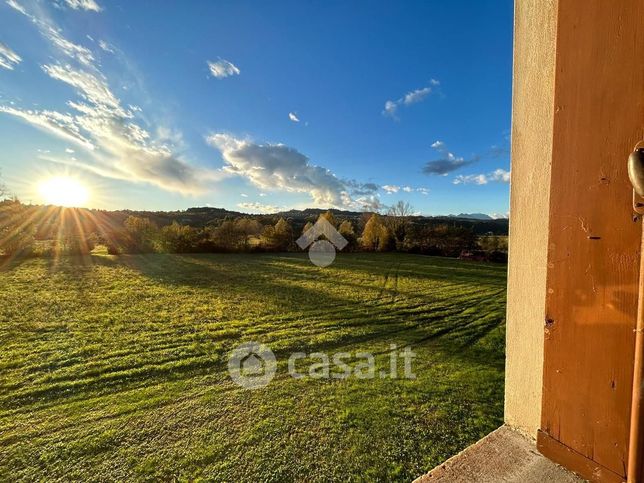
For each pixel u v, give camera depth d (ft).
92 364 19.90
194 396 16.44
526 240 2.21
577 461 1.79
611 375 1.61
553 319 1.94
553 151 1.93
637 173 1.31
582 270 1.75
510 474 1.94
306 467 11.53
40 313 30.48
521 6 2.24
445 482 1.99
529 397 2.19
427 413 14.98
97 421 14.24
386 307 35.17
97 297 37.14
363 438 13.14
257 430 13.61
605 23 1.60
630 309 1.52
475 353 22.65
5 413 14.83
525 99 2.20
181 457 11.98
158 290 41.57
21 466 11.59
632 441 1.45
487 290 44.88
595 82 1.66
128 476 11.12
